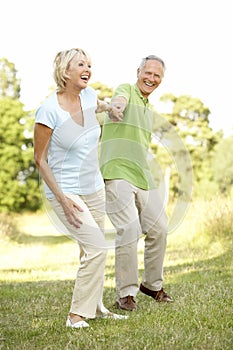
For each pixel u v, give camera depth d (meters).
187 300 5.50
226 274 7.11
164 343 4.05
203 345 3.99
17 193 22.55
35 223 18.61
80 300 4.57
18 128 22.91
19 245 12.47
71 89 4.43
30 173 22.98
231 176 19.67
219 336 4.18
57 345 4.13
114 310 5.23
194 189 19.81
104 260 4.54
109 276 7.59
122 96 5.04
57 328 4.58
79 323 4.55
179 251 9.56
